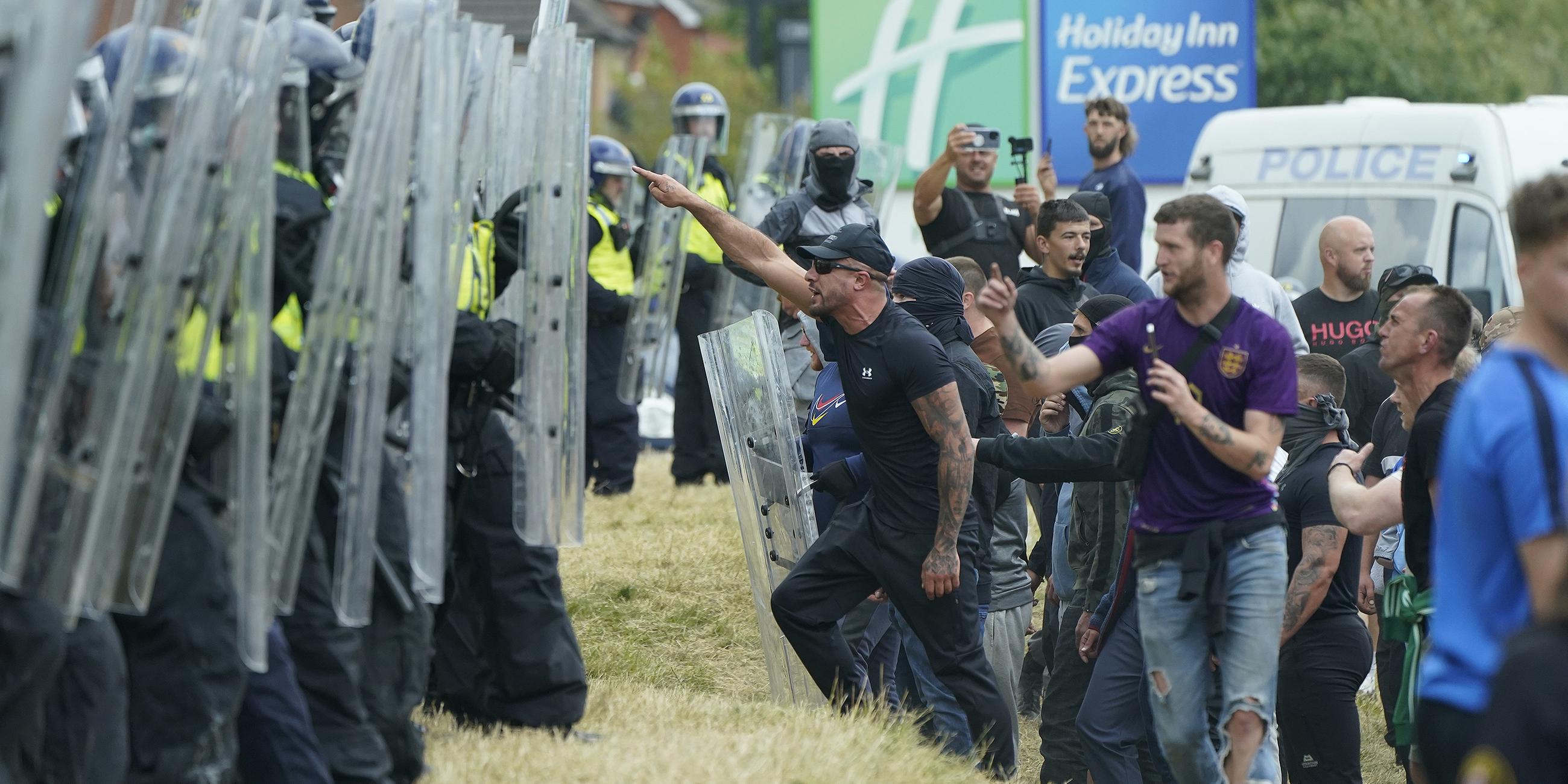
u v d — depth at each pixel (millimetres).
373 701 17578
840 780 18969
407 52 17219
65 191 14453
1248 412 17922
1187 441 18250
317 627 16844
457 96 18062
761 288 40188
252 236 15125
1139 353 18281
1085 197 30344
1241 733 18266
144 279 14328
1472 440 12578
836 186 31266
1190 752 18812
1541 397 12344
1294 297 43312
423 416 17875
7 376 11562
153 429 14438
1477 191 41594
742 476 25266
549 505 20047
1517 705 10320
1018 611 25797
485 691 20500
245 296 15094
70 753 14258
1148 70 56938
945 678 22141
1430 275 28875
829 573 22234
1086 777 23750
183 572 15062
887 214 41219
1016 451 21500
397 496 18000
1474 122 42062
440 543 17875
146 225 14359
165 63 14477
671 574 32438
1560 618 10594
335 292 16406
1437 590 12984
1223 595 18156
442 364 17906
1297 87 105250
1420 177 42781
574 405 20219
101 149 14164
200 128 14680
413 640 18047
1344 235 32969
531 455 20047
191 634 15031
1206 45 56781
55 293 13977
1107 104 35438
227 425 15156
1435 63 106062
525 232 20344
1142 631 18812
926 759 20594
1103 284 30562
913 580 21859
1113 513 22500
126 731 14656
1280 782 22156
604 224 39906
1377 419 25062
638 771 18469
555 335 20094
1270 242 45500
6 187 11578
